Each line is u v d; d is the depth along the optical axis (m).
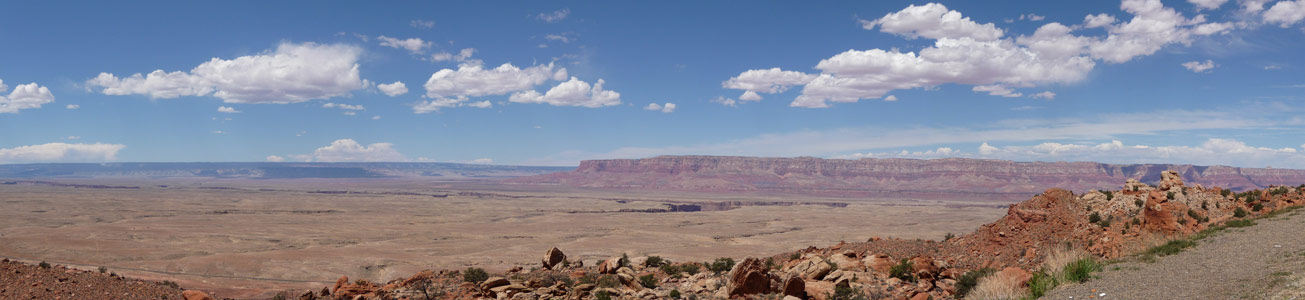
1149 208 31.83
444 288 33.22
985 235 40.44
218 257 131.50
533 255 151.75
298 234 193.50
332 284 107.25
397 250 158.62
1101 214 35.97
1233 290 16.61
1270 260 19.14
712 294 27.83
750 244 187.00
